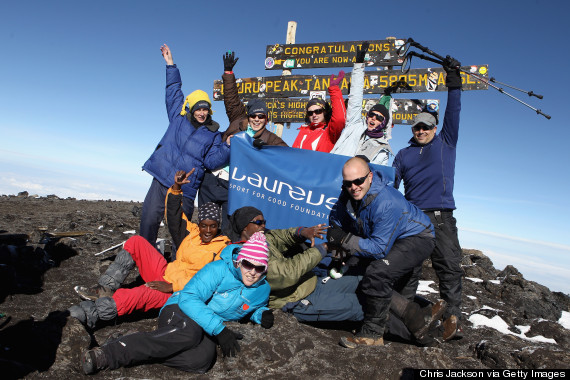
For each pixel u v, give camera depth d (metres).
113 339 3.48
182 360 3.35
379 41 8.12
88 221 9.25
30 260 5.68
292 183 4.89
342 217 4.36
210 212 4.17
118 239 7.65
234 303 3.69
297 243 4.39
